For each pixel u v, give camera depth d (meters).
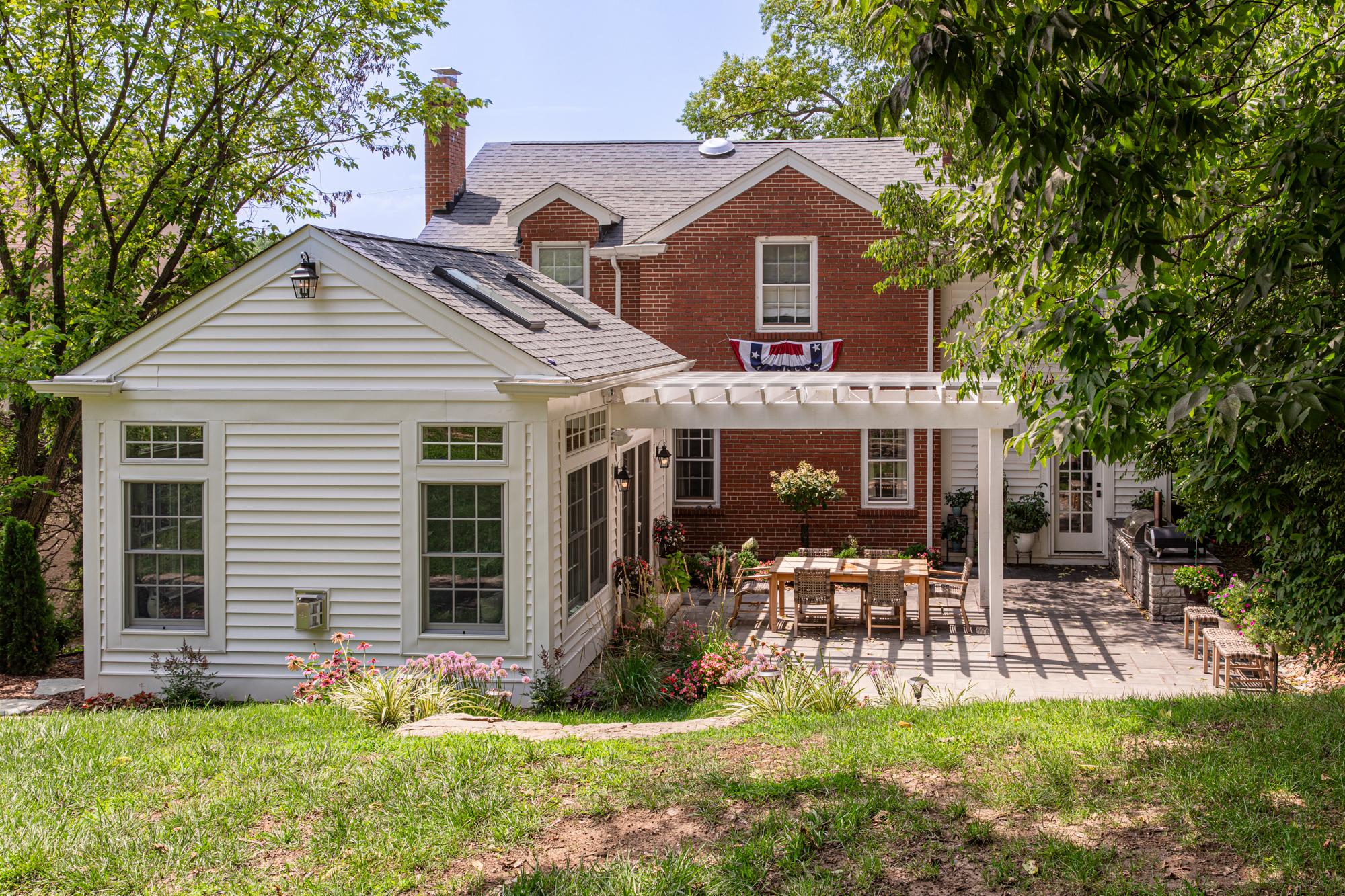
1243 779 6.34
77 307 16.86
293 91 18.59
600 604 14.65
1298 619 9.99
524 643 12.20
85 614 12.66
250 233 19.05
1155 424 7.71
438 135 20.52
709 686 11.91
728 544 21.33
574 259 22.16
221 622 12.54
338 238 12.18
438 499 12.33
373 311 12.17
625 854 5.75
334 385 12.28
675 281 21.23
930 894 5.22
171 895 5.42
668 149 25.11
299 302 12.26
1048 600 18.41
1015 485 21.73
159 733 8.67
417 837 6.03
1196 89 6.50
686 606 18.20
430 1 18.73
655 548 19.59
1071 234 6.45
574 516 13.55
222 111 18.05
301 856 5.87
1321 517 8.89
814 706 9.84
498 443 12.16
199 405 12.43
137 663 12.66
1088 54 5.76
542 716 11.24
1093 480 21.62
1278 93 8.66
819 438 21.03
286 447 12.38
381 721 9.64
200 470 12.49
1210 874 5.22
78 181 16.89
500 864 5.71
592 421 14.45
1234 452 6.91
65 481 18.03
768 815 6.14
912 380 16.59
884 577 15.71
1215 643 12.40
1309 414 5.07
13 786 7.06
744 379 17.33
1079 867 5.32
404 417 12.22
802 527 20.72
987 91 5.38
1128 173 6.02
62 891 5.48
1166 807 6.04
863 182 22.02
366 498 12.34
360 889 5.43
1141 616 17.09
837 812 6.13
